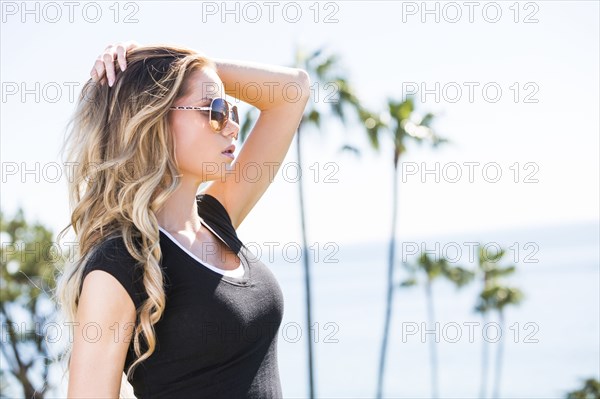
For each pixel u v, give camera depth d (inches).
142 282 129.2
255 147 177.2
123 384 145.8
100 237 134.3
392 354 4638.3
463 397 3511.3
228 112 147.8
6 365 1034.1
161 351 132.8
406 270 3019.2
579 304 6043.3
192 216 148.6
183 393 133.1
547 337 4896.7
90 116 146.6
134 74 142.6
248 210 178.1
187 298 133.4
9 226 1191.6
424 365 4261.8
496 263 2970.0
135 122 137.6
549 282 7568.9
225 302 135.7
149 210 135.9
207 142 145.3
